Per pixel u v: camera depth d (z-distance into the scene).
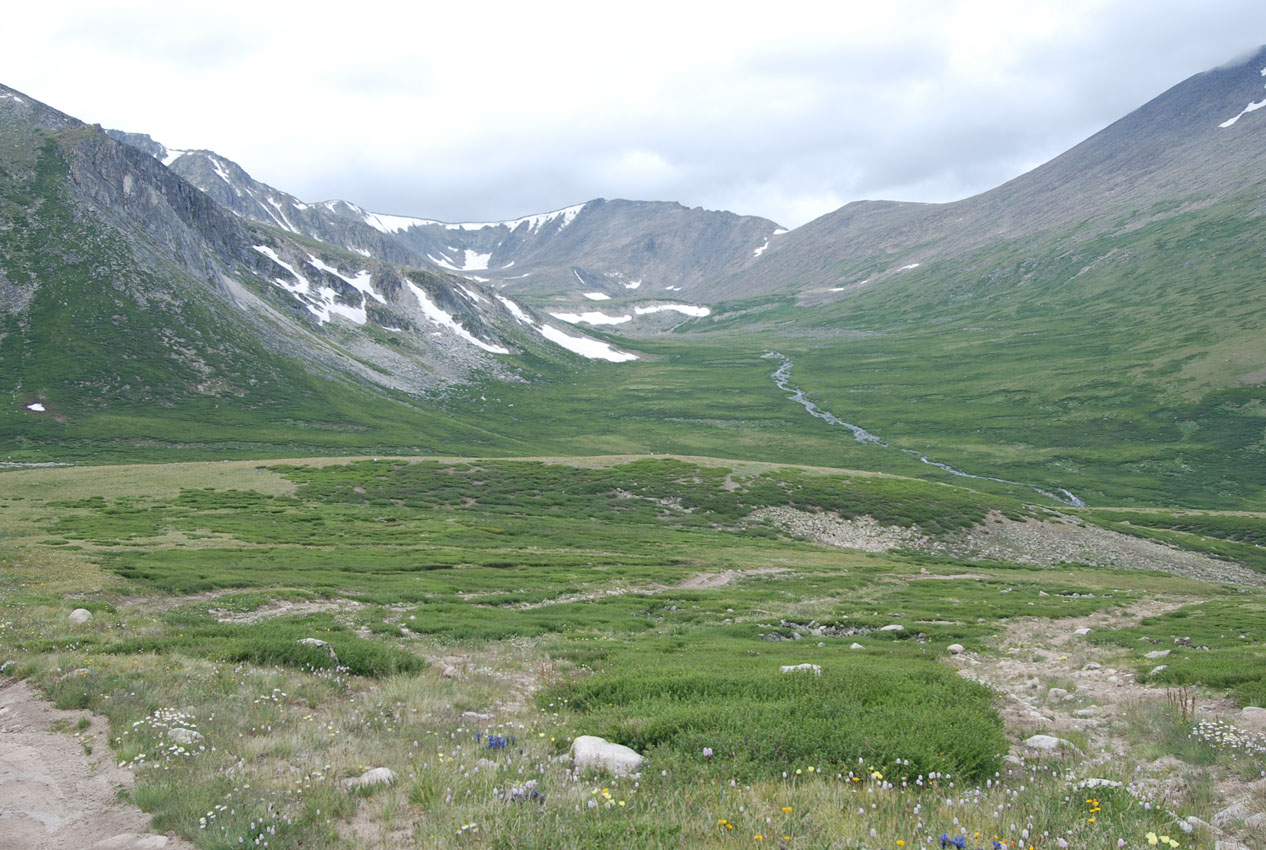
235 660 19.20
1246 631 37.16
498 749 12.95
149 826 9.20
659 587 54.75
